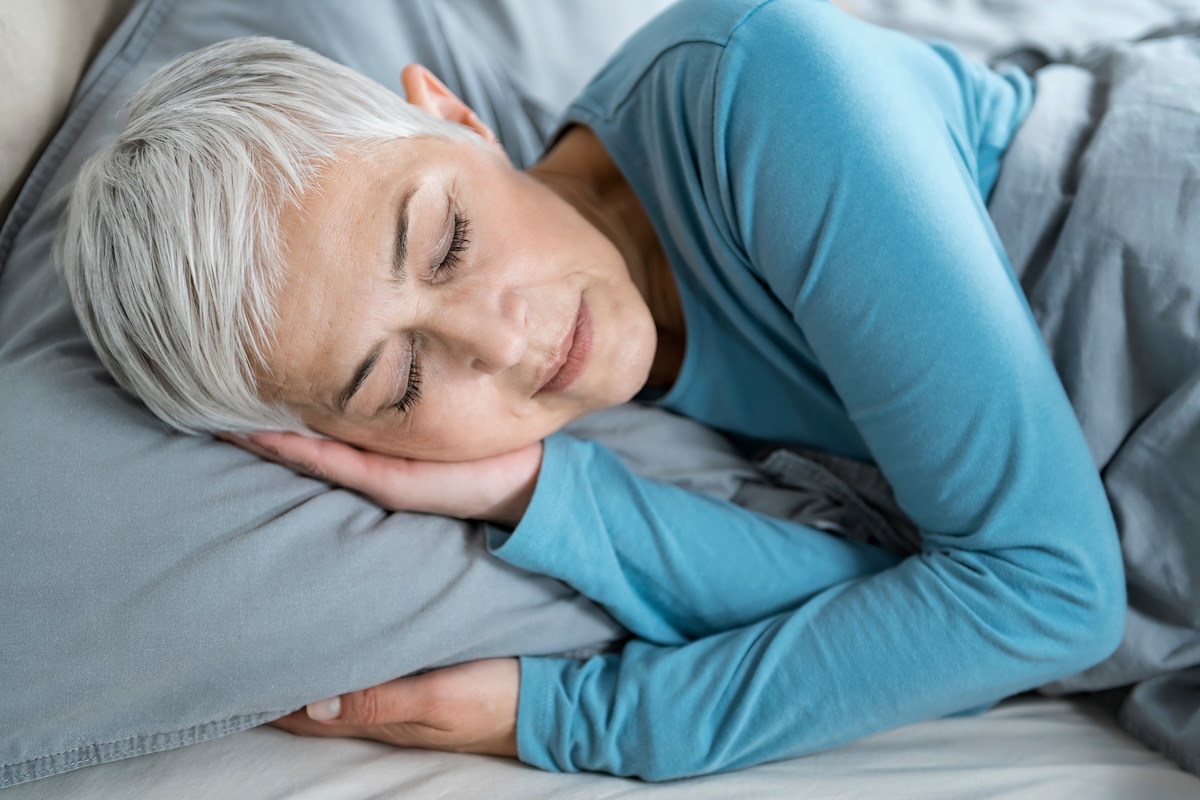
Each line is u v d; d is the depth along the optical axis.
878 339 0.69
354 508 0.77
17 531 0.66
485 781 0.72
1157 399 0.77
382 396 0.68
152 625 0.67
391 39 1.01
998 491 0.69
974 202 0.75
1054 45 1.03
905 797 0.68
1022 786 0.69
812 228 0.68
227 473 0.74
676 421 0.92
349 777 0.71
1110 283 0.76
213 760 0.72
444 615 0.73
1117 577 0.72
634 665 0.76
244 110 0.67
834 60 0.69
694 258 0.81
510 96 1.07
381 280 0.64
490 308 0.67
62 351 0.77
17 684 0.65
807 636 0.74
